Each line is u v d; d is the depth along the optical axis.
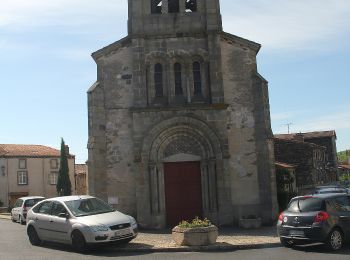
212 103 21.53
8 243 17.52
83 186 64.50
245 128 21.91
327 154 53.91
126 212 21.31
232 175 21.61
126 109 21.91
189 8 23.77
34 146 64.38
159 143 21.45
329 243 13.70
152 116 21.42
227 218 20.98
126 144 21.72
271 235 17.45
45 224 16.12
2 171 57.78
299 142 40.09
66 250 15.26
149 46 22.20
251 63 22.27
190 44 22.23
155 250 14.66
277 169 28.73
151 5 23.00
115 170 21.58
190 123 21.36
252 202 21.47
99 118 21.67
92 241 14.32
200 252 14.33
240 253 13.84
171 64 22.11
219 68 21.84
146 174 21.16
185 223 15.52
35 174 59.50
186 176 21.64
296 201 14.76
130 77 22.06
